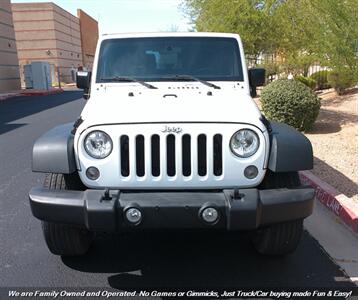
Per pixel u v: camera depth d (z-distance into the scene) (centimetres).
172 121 346
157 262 423
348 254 438
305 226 508
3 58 3091
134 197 341
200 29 1994
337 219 529
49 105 2048
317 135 1001
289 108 993
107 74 482
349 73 1145
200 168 352
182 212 337
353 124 1109
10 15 3253
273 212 348
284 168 354
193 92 451
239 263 420
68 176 379
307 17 1280
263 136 353
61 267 414
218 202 338
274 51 1811
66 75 5303
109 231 346
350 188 615
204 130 346
